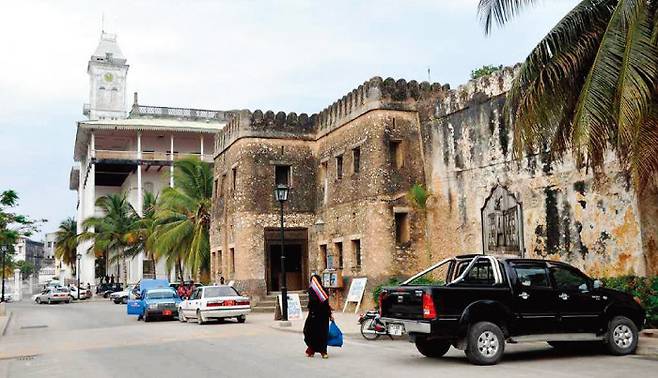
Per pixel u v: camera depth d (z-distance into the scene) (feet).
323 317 43.42
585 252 59.52
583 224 59.77
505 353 43.83
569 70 43.14
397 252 82.94
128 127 196.75
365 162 86.74
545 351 44.55
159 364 42.60
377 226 83.10
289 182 103.86
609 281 54.03
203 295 82.28
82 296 195.93
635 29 36.37
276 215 101.55
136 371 39.58
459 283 39.63
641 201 54.39
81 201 237.04
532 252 65.46
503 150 70.44
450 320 37.29
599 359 39.96
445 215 80.69
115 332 72.59
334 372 36.27
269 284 100.32
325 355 43.14
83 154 234.17
